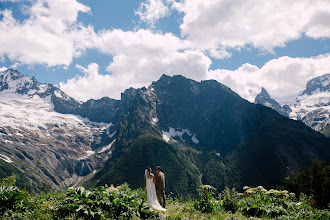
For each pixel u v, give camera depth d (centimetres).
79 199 1253
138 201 1431
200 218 1502
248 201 1808
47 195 1499
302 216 1639
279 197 2100
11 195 1196
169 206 1802
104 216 1240
